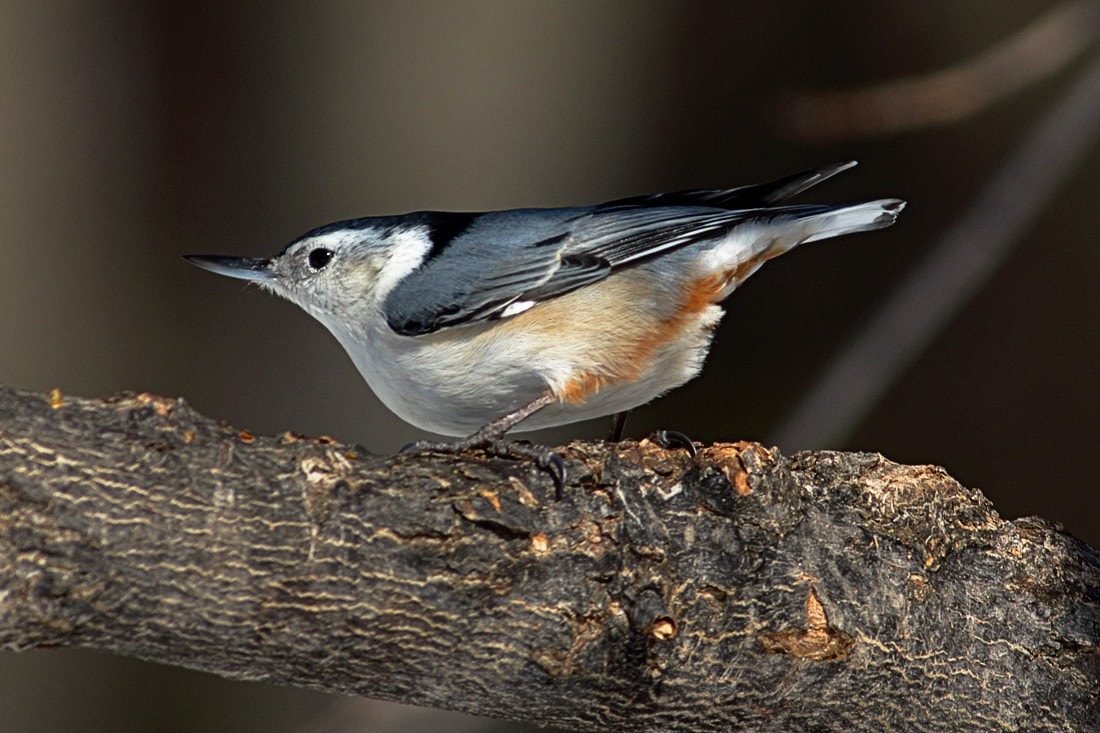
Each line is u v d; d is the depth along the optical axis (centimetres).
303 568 531
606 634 566
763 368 1349
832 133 1058
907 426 1327
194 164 1361
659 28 1424
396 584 542
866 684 597
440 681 561
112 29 1345
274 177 1372
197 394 1295
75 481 507
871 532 618
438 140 1385
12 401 518
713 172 1398
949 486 641
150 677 1174
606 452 601
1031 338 1332
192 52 1362
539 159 1408
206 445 535
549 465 586
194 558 517
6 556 491
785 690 591
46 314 1296
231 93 1369
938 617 613
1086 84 1029
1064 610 635
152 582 511
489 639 554
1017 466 1305
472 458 588
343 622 538
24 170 1305
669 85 1424
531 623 558
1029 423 1313
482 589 552
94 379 1281
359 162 1377
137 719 1162
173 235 1349
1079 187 1341
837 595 597
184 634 521
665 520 589
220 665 541
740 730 600
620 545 579
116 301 1325
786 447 996
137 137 1352
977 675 615
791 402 1320
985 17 1352
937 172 1359
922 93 1038
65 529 501
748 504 602
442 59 1386
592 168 1416
